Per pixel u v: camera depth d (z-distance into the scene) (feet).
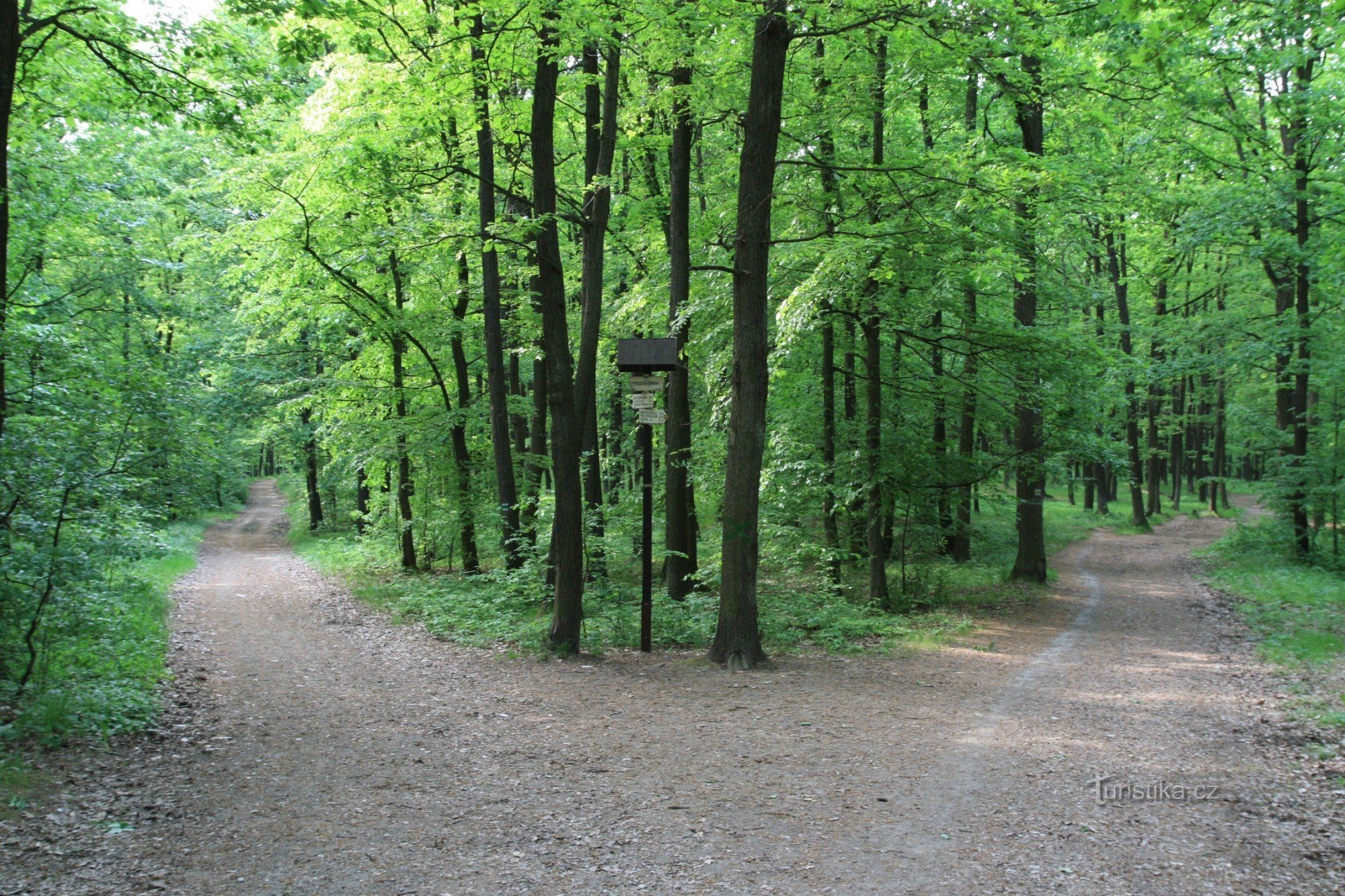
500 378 48.88
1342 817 16.97
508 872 14.89
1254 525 73.00
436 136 45.47
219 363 80.74
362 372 65.00
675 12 32.07
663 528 58.85
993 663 33.50
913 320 44.24
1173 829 16.70
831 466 46.34
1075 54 46.21
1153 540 85.97
